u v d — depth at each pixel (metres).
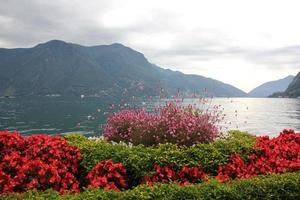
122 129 12.41
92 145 9.16
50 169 7.29
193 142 10.65
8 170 7.62
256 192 6.70
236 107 116.19
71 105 121.06
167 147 8.91
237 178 7.78
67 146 8.77
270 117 84.94
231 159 8.70
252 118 79.06
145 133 11.14
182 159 8.39
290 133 11.19
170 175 7.79
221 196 6.45
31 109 107.12
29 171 7.28
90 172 7.75
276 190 6.84
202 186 6.71
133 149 8.78
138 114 12.49
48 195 6.25
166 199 6.17
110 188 7.05
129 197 6.12
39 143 8.59
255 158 9.02
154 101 13.77
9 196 6.23
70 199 5.94
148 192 6.31
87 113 82.31
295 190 6.98
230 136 11.89
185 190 6.39
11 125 62.69
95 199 5.98
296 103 176.12
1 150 8.59
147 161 8.20
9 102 157.50
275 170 8.26
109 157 8.41
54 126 59.38
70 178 7.60
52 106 120.50
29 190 6.50
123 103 13.60
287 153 9.26
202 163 8.41
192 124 10.89
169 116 11.30
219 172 8.20
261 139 10.60
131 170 8.07
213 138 11.07
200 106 12.40
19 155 8.34
